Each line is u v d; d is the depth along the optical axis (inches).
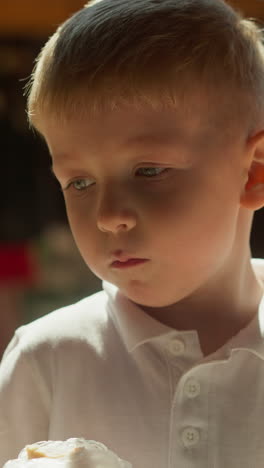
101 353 45.9
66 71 41.2
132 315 45.0
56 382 46.2
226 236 42.9
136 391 44.2
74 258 113.1
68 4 100.1
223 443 41.9
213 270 43.2
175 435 42.3
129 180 40.7
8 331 106.3
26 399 46.6
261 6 93.2
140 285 41.8
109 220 40.2
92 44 41.2
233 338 43.8
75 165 41.7
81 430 44.5
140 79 39.8
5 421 46.4
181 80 40.4
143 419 43.4
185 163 40.8
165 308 45.6
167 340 43.9
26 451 38.9
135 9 42.2
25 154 111.0
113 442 43.6
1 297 108.7
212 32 42.6
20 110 108.7
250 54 44.4
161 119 40.2
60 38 43.1
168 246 40.9
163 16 42.0
